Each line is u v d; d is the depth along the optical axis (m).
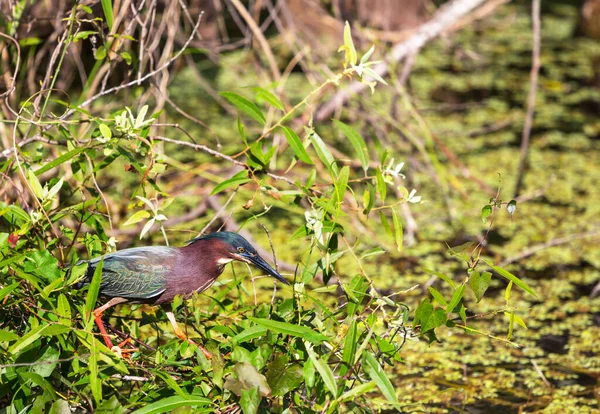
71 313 7.15
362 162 7.90
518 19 24.42
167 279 7.75
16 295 7.21
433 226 14.45
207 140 16.66
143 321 8.01
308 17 18.39
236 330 7.30
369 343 7.25
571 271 13.11
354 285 7.24
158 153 7.71
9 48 11.30
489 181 15.95
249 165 7.93
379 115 14.05
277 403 7.23
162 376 6.68
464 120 18.61
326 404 6.58
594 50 22.75
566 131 18.36
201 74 19.44
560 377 10.34
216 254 7.86
